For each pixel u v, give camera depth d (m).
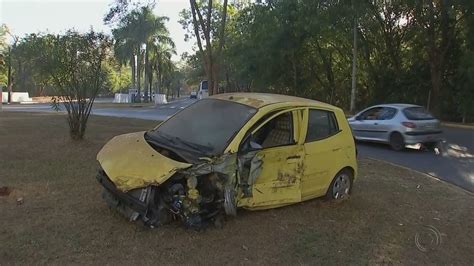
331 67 39.72
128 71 81.50
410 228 6.05
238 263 4.61
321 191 6.76
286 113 6.21
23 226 5.25
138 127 17.67
